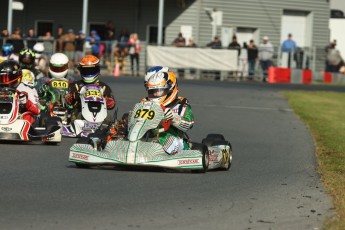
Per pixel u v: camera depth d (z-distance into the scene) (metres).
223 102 52.12
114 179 22.09
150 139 23.88
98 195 19.53
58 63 35.62
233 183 22.61
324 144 34.16
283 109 49.88
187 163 23.34
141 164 22.91
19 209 17.50
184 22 90.06
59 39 76.00
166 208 18.27
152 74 24.61
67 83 35.34
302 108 50.44
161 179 22.47
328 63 85.88
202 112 46.09
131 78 71.06
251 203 19.44
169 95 24.41
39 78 36.22
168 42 90.69
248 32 94.06
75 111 33.88
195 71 77.12
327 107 52.25
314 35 97.75
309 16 97.50
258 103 52.62
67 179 21.89
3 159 25.73
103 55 77.69
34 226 15.96
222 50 76.62
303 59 82.75
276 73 77.88
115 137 24.83
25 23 92.06
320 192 21.45
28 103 30.39
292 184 22.94
